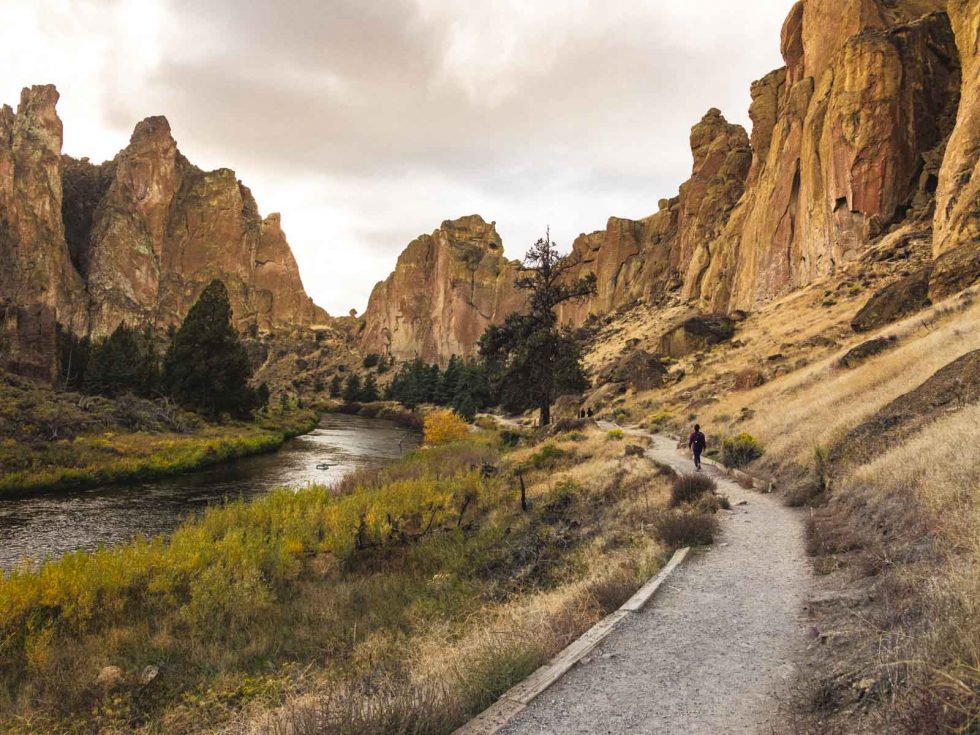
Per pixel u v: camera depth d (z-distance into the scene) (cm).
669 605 683
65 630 1029
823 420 1695
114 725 692
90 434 3988
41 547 1933
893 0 6906
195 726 671
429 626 893
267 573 1354
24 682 838
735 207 9362
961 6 5472
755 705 434
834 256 5712
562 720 434
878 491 930
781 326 4988
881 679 400
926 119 5578
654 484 1577
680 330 5925
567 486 1808
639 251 13962
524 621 768
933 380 1300
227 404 6316
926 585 514
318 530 1672
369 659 805
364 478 2753
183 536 1488
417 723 441
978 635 366
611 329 10969
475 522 1741
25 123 19562
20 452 3203
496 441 4066
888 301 3291
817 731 377
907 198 5422
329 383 19112
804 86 7200
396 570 1387
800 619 604
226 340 6344
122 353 6250
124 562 1255
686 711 435
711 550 923
